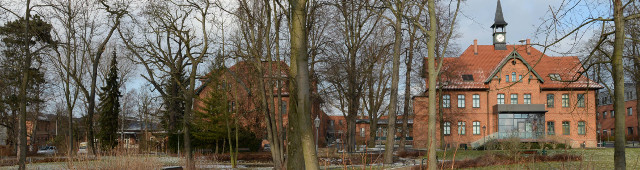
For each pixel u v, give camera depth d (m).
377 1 14.52
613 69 10.62
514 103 53.72
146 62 25.72
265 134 41.53
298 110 10.11
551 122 53.12
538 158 22.22
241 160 30.92
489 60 57.88
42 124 81.25
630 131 71.94
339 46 32.03
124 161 13.45
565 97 53.28
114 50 47.19
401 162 25.98
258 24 23.48
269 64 22.69
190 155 21.47
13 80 37.12
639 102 40.03
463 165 21.14
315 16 20.36
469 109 54.44
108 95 46.84
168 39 25.88
